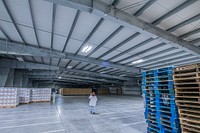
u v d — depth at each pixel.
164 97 3.71
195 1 4.12
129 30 6.41
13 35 7.57
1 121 6.16
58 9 5.02
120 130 4.97
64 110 9.27
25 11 5.23
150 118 4.18
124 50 9.22
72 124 5.73
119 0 4.39
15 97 10.21
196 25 5.54
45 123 5.86
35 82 32.19
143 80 4.56
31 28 6.64
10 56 11.73
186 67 3.16
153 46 8.29
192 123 3.00
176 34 6.32
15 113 7.96
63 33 7.00
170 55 9.88
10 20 5.89
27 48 8.89
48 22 5.97
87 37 7.36
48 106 11.12
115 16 4.54
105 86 41.59
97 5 4.20
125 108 10.41
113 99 18.64
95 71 18.97
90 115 7.67
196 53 7.18
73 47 9.13
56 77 24.88
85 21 5.79
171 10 4.73
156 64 13.05
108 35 7.00
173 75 3.42
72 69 17.08
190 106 2.99
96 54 10.56
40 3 4.73
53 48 9.58
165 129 3.57
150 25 5.45
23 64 13.41
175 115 3.33
